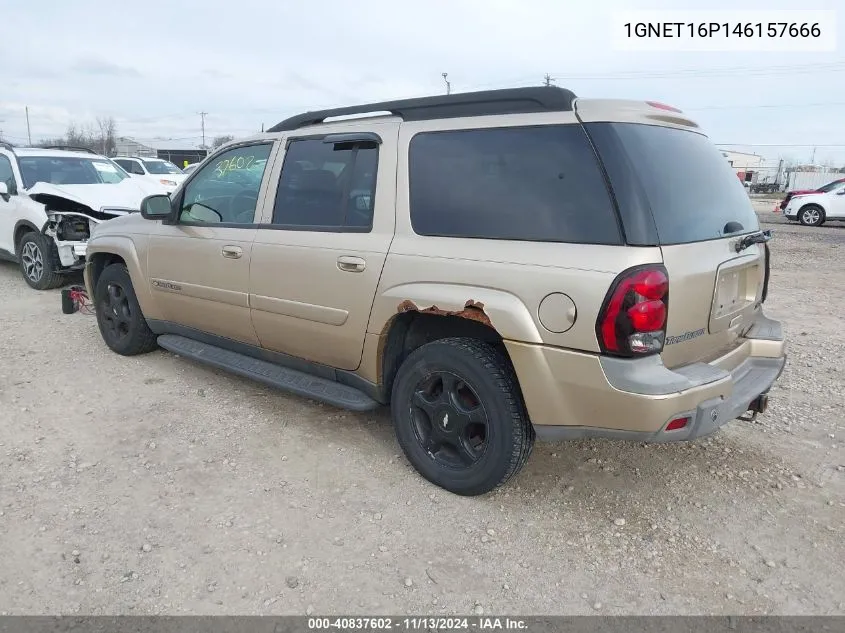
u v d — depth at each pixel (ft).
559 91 9.88
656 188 9.24
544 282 9.27
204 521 10.15
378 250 11.21
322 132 12.67
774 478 11.70
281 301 12.84
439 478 11.05
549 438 9.80
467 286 10.03
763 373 10.96
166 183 54.95
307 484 11.30
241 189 14.03
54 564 9.08
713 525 10.25
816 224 68.28
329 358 12.46
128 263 16.52
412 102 11.42
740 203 11.46
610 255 8.84
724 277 10.07
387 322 11.09
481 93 10.60
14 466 11.73
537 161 9.76
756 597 8.65
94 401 14.78
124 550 9.41
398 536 9.86
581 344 9.02
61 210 26.99
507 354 10.27
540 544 9.73
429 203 10.82
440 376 10.84
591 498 10.98
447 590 8.73
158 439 12.91
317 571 9.05
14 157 29.19
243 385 15.93
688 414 8.93
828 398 15.57
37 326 21.13
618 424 9.07
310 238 12.27
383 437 13.16
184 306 15.38
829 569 9.21
